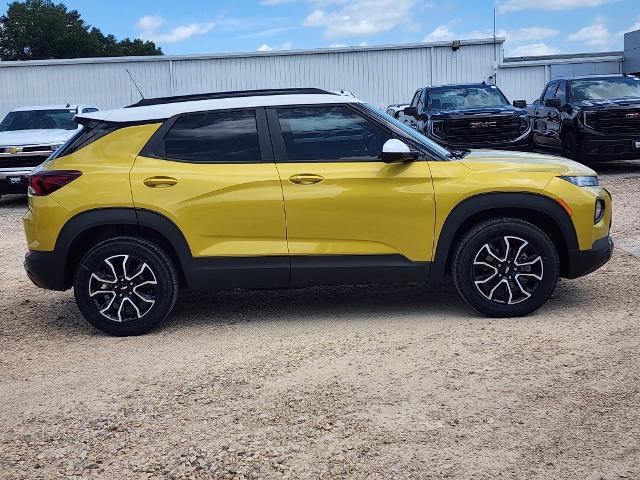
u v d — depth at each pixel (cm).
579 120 1499
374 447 366
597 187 586
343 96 596
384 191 562
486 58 2811
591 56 4284
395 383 447
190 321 615
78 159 579
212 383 462
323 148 575
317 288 712
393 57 2792
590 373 449
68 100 2750
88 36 8569
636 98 1523
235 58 2752
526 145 1506
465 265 569
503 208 573
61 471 357
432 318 588
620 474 332
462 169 569
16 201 1595
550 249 566
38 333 603
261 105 582
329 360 495
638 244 845
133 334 579
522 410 401
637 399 408
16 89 2734
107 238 596
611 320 558
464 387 436
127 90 2753
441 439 372
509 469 340
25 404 445
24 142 1384
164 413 418
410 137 578
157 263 569
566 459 347
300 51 2756
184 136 581
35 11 8312
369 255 569
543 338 521
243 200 562
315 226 565
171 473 350
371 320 591
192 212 562
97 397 449
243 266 567
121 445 381
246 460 359
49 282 578
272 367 487
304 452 364
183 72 2753
